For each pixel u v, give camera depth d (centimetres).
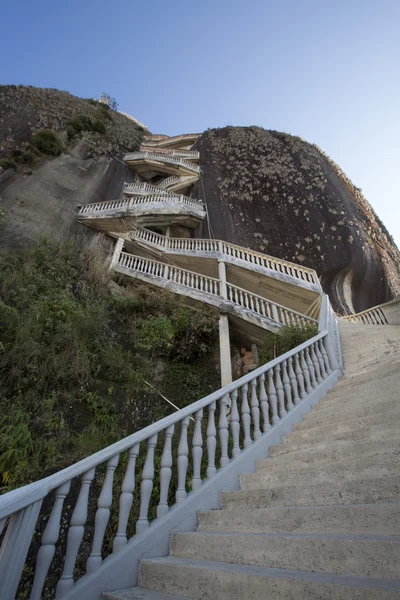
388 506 206
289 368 495
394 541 174
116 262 1323
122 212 1483
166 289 1182
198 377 967
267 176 2327
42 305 768
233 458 354
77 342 718
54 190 1584
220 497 320
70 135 2092
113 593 221
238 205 2145
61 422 551
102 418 627
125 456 511
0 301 646
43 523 400
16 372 573
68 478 233
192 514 298
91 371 712
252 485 327
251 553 224
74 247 1210
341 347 817
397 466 252
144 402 760
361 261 2008
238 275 1348
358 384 494
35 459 460
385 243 2384
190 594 210
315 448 341
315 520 232
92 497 457
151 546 263
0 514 179
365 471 266
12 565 185
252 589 185
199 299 1145
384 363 574
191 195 2348
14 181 1442
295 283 1229
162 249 1449
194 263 1413
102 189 1897
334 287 1892
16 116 1864
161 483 296
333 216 2138
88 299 962
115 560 241
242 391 404
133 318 1029
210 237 1930
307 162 2464
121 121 2870
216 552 242
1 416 501
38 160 1677
